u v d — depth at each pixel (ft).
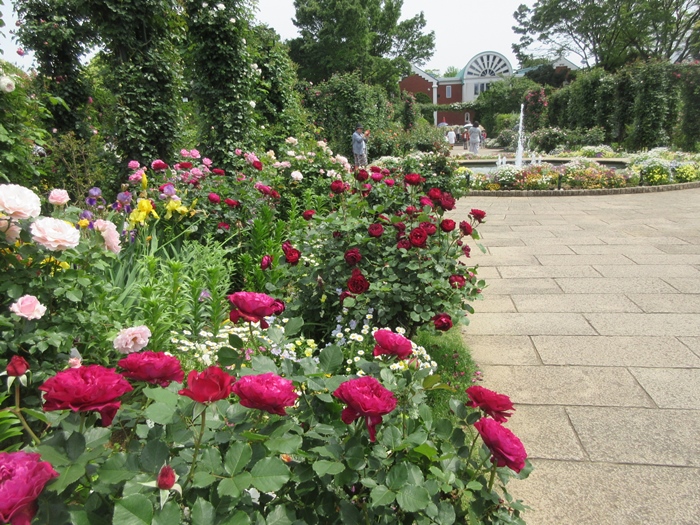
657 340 12.57
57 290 7.16
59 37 29.81
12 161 11.69
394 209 15.90
